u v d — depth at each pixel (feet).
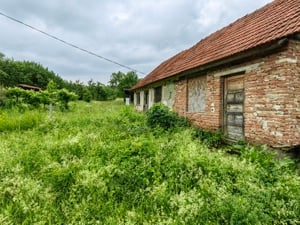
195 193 10.52
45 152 16.57
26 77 201.16
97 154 15.80
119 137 21.13
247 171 12.34
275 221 8.68
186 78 31.32
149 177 12.35
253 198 9.54
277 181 11.47
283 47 16.15
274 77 17.02
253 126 19.24
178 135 21.72
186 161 13.41
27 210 9.58
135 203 10.58
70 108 62.08
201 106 27.89
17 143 19.57
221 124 23.98
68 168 12.76
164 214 9.46
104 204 10.31
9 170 13.39
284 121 16.16
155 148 15.57
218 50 25.90
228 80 23.24
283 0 23.38
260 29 20.80
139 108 62.49
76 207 9.88
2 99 49.08
